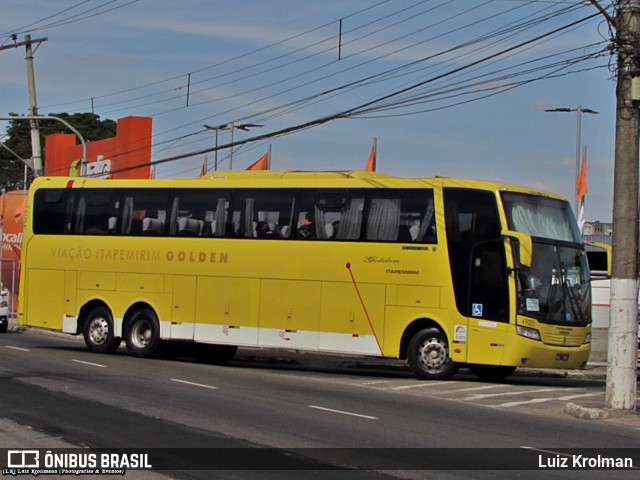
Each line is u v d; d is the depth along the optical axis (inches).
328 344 769.6
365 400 595.8
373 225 764.0
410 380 753.0
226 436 432.8
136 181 885.2
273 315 793.6
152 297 855.1
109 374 685.9
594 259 1450.5
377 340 752.3
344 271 768.3
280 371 823.1
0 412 485.4
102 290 885.2
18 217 1600.6
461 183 742.5
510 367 795.4
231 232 822.5
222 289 819.4
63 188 921.5
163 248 855.1
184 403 539.8
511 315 708.0
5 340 1037.8
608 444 451.8
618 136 588.7
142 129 1644.9
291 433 445.7
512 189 735.1
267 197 811.4
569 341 722.2
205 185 844.6
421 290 740.7
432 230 743.1
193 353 916.0
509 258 714.2
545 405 611.8
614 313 583.2
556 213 749.3
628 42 582.6
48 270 917.8
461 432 470.9
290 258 791.1
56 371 689.6
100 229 895.7
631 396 577.0
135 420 472.7
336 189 783.1
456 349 724.7
